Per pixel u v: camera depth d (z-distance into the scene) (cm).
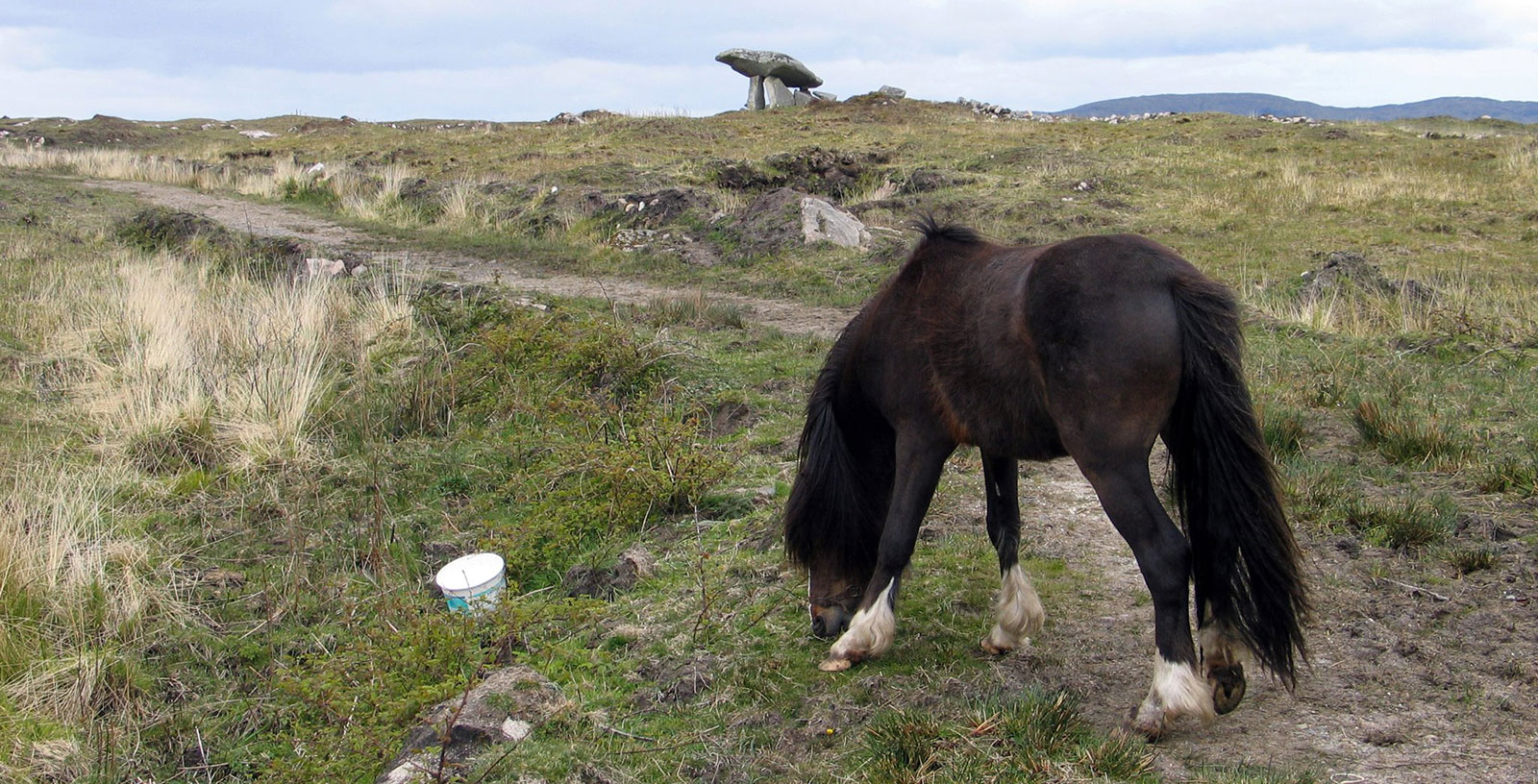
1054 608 461
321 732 421
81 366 1008
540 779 355
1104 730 357
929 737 348
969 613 465
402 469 773
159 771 438
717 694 413
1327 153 2203
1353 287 1091
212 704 486
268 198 2436
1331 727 347
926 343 380
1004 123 3166
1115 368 323
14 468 728
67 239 1769
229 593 596
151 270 1352
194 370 939
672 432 673
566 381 894
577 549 611
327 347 1034
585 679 436
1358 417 661
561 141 3033
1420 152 2164
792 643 448
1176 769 326
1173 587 323
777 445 720
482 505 705
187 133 4341
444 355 987
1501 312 1018
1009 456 378
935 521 568
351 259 1522
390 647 469
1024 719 353
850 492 434
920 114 3322
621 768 366
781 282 1373
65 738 448
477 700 397
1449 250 1432
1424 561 476
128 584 564
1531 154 2017
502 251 1711
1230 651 334
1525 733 335
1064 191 1856
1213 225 1608
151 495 734
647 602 502
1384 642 405
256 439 809
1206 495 324
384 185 2316
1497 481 560
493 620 484
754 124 3244
